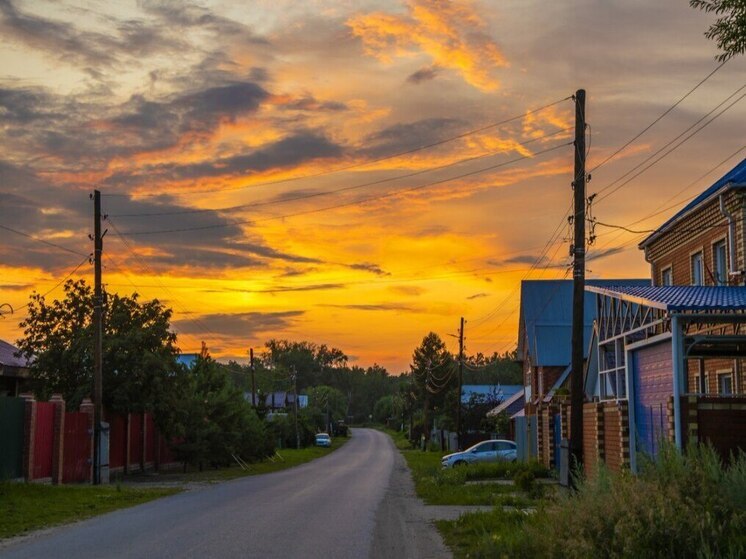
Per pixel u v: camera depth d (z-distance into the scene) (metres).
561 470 24.00
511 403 64.25
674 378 16.97
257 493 25.39
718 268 24.19
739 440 16.58
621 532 8.38
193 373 45.78
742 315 17.02
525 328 54.47
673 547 8.27
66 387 34.41
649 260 30.61
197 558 11.85
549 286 54.69
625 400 21.98
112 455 34.78
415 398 111.94
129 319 34.84
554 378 49.94
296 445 91.25
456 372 100.00
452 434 70.56
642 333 22.30
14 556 12.18
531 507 19.05
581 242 22.75
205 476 36.22
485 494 23.66
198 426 40.91
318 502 21.91
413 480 33.06
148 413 38.62
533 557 10.22
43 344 34.78
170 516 17.97
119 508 20.08
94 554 12.25
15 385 37.06
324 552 12.59
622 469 10.75
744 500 9.03
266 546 13.16
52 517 17.78
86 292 35.47
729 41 13.00
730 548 7.88
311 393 172.62
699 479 9.45
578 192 22.91
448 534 14.92
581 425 22.22
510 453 41.97
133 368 33.94
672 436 16.83
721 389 24.41
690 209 25.23
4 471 24.72
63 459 28.55
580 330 22.52
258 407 62.38
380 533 15.16
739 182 21.84
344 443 108.88
